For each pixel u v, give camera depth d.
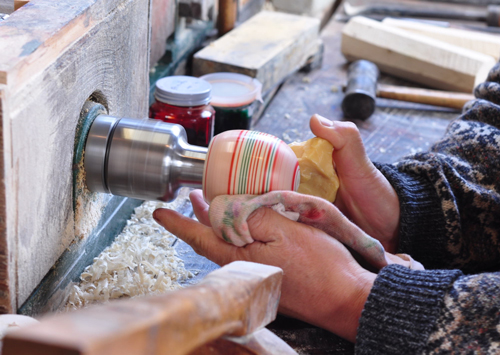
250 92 1.11
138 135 0.64
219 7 1.47
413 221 0.72
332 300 0.59
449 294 0.53
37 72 0.50
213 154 0.59
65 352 0.24
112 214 0.76
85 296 0.65
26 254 0.53
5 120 0.45
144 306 0.29
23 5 0.63
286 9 1.95
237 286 0.38
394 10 2.05
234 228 0.57
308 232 0.60
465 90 1.42
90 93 0.65
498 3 2.21
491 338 0.49
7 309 0.52
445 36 1.59
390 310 0.53
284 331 0.64
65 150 0.59
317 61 1.57
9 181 0.47
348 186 0.73
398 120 1.32
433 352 0.50
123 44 0.74
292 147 0.69
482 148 0.79
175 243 0.79
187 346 0.30
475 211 0.73
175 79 0.98
